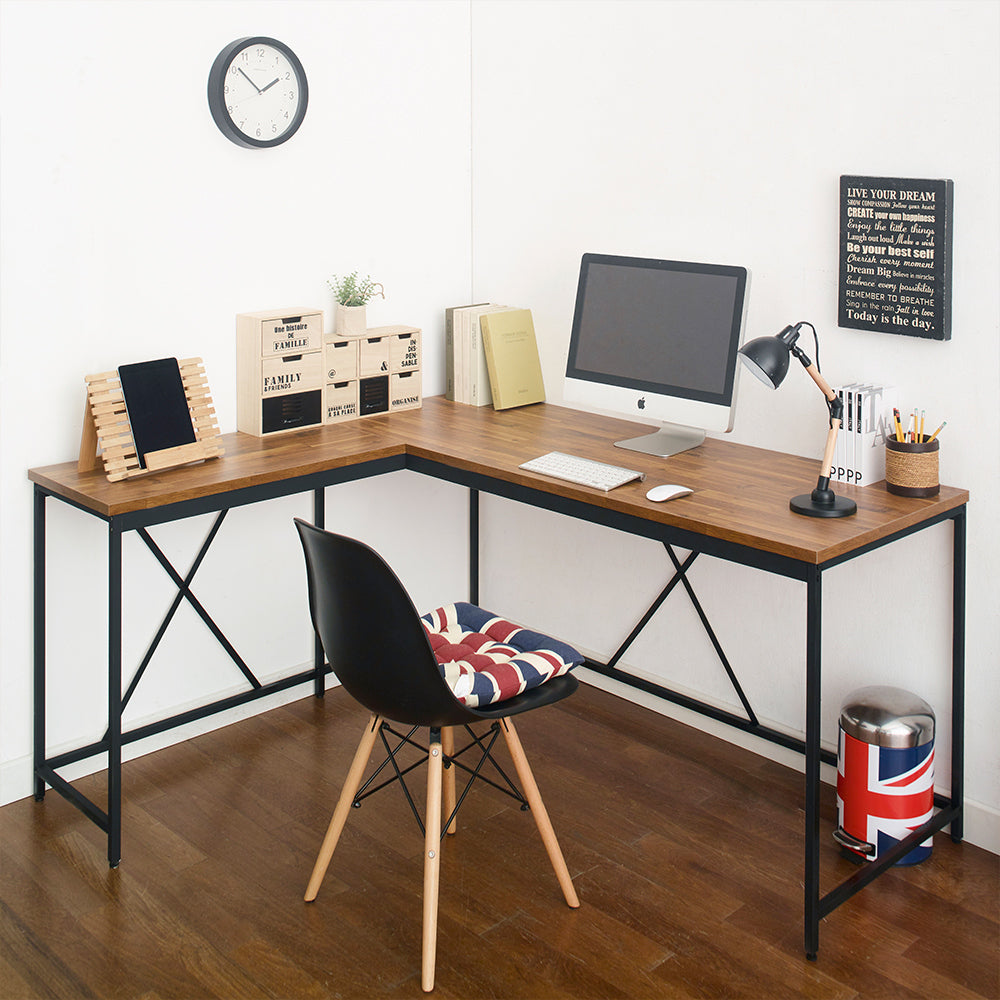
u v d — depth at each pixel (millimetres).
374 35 3188
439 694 2082
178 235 2879
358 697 2211
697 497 2475
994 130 2373
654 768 2973
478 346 3314
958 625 2559
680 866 2543
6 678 2771
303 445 2916
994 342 2445
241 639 3221
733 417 2676
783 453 2844
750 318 2896
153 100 2773
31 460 2717
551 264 3346
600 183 3164
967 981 2182
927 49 2449
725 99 2836
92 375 2615
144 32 2729
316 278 3193
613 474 2584
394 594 2008
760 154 2793
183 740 3113
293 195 3094
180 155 2846
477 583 3752
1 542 2703
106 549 2891
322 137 3129
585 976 2188
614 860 2562
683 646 3229
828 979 2184
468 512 3713
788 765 2986
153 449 2658
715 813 2760
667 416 2799
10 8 2512
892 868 2551
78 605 2865
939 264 2457
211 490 2572
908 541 2666
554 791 2854
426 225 3430
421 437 2986
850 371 2709
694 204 2957
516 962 2227
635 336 2855
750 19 2752
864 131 2586
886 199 2516
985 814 2617
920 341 2566
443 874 2508
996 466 2488
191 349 2955
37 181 2617
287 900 2418
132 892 2445
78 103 2650
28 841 2641
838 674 2879
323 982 2170
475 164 3496
